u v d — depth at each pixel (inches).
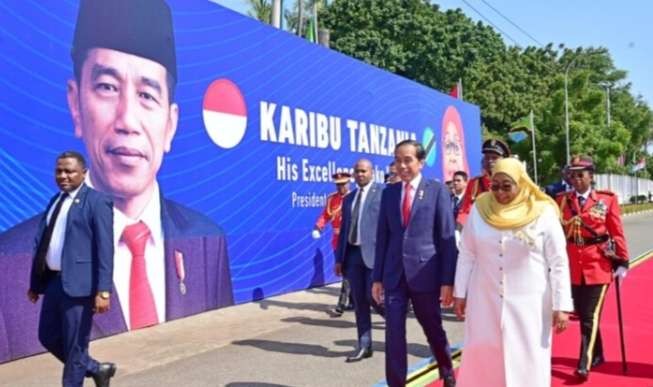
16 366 270.4
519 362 170.2
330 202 411.8
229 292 400.5
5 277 275.3
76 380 197.0
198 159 377.4
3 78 276.8
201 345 302.7
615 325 341.4
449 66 1446.9
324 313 387.2
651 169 3120.1
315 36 826.2
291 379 245.6
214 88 390.3
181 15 366.6
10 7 280.2
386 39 1402.6
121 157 328.2
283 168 450.9
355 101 545.6
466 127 796.6
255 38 425.4
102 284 197.0
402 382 207.0
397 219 212.8
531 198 176.1
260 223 427.8
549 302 173.9
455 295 185.2
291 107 461.4
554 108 1537.9
